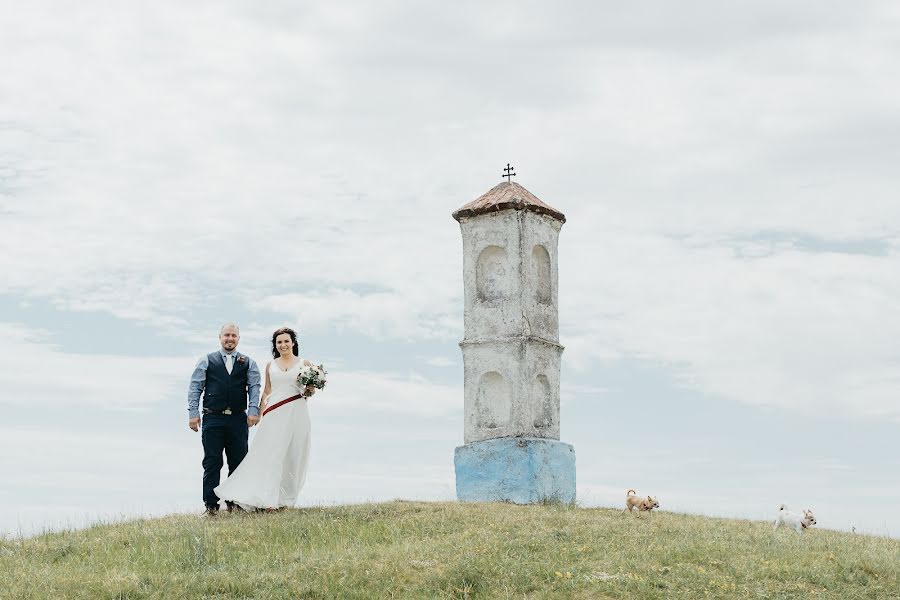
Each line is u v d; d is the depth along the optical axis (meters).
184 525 14.38
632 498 16.70
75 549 13.39
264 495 15.40
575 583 10.95
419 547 12.49
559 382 19.88
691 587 11.05
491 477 18.53
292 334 16.06
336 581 11.13
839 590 11.38
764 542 13.72
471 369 19.38
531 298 19.41
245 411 16.08
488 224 19.58
